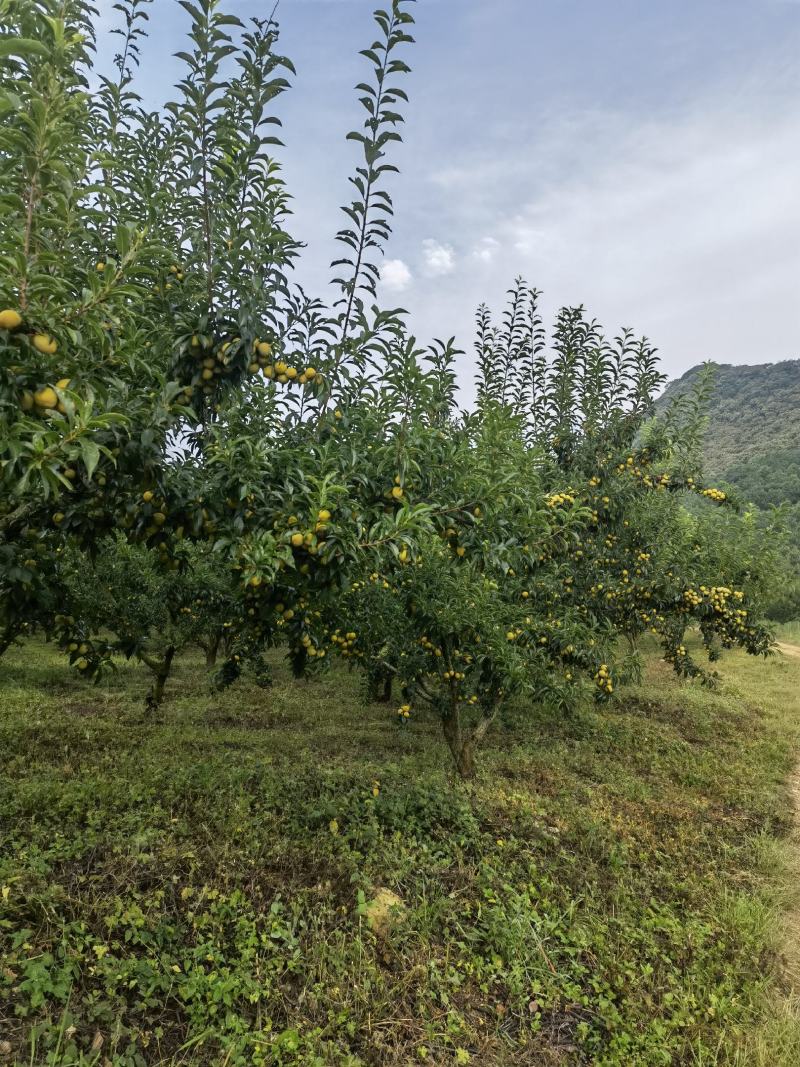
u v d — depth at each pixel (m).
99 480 3.03
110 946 3.24
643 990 3.58
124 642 6.02
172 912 3.61
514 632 6.67
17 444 2.19
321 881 4.18
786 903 4.72
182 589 8.02
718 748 8.88
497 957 3.68
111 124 4.48
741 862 5.30
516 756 7.72
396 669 7.12
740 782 7.40
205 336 3.36
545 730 9.24
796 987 3.78
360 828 4.91
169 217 4.41
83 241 3.84
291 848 4.56
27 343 2.36
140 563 7.73
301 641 5.70
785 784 7.64
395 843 4.80
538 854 4.99
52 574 4.64
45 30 2.77
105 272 2.59
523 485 5.45
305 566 3.37
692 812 6.31
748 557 10.51
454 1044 3.07
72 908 3.43
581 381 9.05
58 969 2.97
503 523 4.31
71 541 3.59
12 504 3.41
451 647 6.54
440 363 4.37
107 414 2.25
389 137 3.56
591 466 8.41
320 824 5.04
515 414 7.54
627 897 4.44
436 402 4.44
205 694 10.48
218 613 8.77
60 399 2.32
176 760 6.39
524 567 6.16
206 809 5.03
